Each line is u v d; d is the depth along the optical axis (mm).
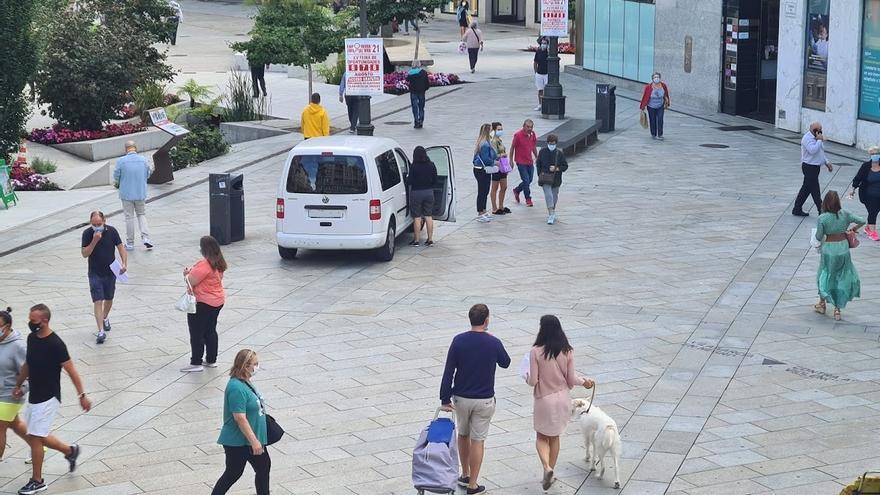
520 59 70625
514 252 29062
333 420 18766
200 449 17844
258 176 38562
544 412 15953
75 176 39312
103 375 21078
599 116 46625
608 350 21891
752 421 18469
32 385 16469
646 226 31547
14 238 30812
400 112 50938
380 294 25719
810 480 16266
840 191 35719
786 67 46594
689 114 51531
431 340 22609
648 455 17234
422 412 19062
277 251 29547
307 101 53531
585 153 42312
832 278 23562
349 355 21844
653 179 37688
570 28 77750
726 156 41656
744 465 16812
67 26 45938
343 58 59375
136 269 27891
